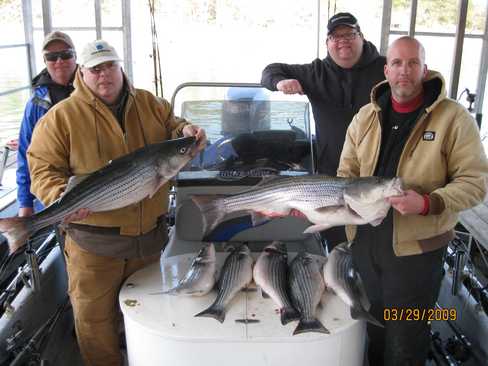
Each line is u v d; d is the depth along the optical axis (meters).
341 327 2.03
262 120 3.11
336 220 2.20
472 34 6.00
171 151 2.30
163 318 2.10
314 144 3.28
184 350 2.02
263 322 2.07
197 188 2.91
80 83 2.37
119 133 2.40
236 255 2.38
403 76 2.17
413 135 2.22
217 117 3.11
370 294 2.53
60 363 2.84
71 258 2.47
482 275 3.57
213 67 6.77
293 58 6.82
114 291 2.54
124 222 2.42
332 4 5.88
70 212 2.19
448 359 2.71
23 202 3.25
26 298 2.76
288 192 2.24
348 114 3.14
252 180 2.94
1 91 5.52
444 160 2.21
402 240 2.29
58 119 2.34
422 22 5.95
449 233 2.35
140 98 2.53
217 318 2.08
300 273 2.28
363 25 6.01
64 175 2.40
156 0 6.51
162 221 2.64
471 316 2.80
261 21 6.82
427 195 2.07
